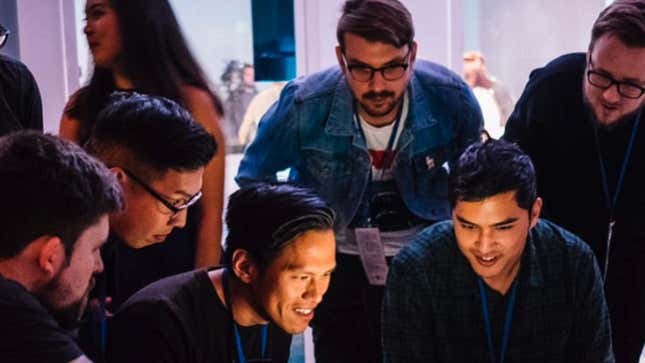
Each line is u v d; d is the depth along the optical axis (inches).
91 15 87.3
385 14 83.7
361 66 84.7
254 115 120.1
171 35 88.5
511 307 72.9
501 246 68.2
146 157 62.0
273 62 119.3
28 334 45.2
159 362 55.2
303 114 92.5
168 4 88.8
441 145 92.3
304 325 59.0
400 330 73.6
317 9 118.5
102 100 88.7
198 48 116.7
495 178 65.8
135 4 86.5
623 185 91.9
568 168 91.3
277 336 63.4
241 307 59.6
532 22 124.3
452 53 122.5
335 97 92.0
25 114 90.5
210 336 58.5
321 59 120.1
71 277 48.3
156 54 87.2
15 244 46.3
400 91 87.0
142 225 64.0
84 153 50.8
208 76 100.7
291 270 56.4
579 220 93.4
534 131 91.7
